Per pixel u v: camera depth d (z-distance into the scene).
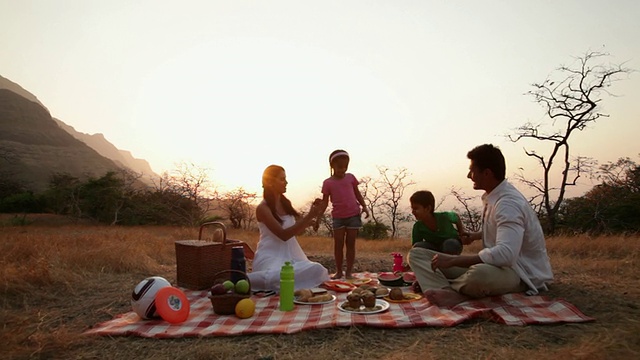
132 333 3.08
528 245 3.84
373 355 2.64
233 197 26.66
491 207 3.76
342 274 5.52
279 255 4.75
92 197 30.55
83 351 2.83
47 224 28.42
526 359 2.46
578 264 5.66
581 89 18.70
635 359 2.38
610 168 19.53
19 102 166.38
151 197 30.47
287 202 4.94
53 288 4.59
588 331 2.93
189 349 2.80
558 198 19.45
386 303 3.66
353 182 5.64
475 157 3.80
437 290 3.66
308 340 2.94
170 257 7.52
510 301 3.56
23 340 3.02
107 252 6.12
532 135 19.41
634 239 8.50
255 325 3.24
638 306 3.40
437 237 4.55
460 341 2.82
